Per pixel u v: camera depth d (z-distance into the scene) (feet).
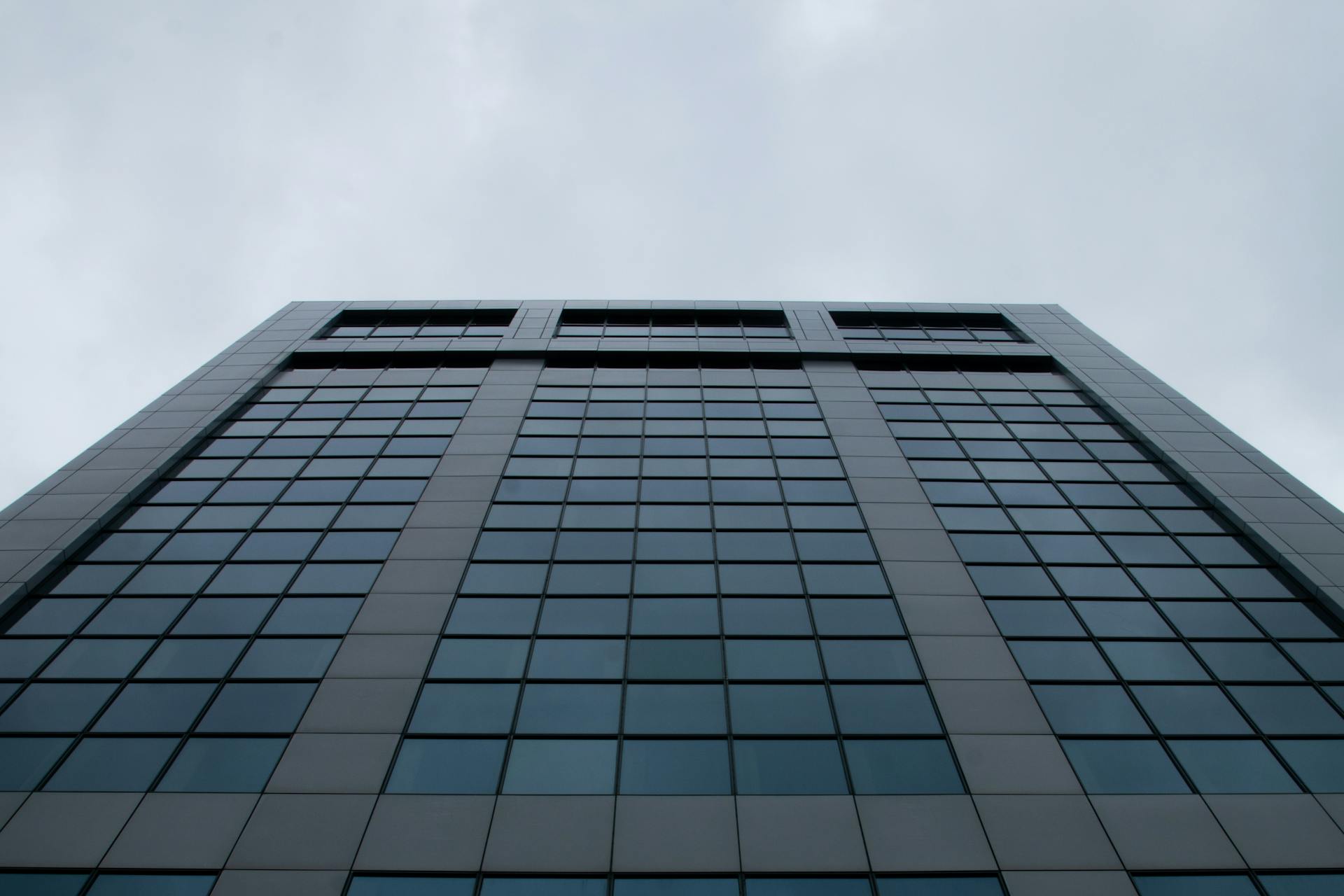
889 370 114.73
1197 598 67.00
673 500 79.92
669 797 49.14
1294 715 55.16
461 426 94.58
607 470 85.51
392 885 44.09
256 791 48.93
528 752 52.08
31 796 48.19
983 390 107.76
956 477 85.20
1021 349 118.42
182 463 85.87
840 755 52.13
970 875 45.06
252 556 70.74
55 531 72.02
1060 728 54.08
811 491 81.92
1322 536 73.26
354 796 48.67
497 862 45.24
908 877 45.03
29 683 56.44
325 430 93.61
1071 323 128.36
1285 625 63.77
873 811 48.32
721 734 53.62
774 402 102.73
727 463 87.04
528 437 92.12
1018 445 92.43
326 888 43.65
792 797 49.19
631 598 65.92
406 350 114.73
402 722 53.62
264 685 56.70
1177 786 49.96
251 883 43.75
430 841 46.16
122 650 59.77
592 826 47.24
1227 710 55.62
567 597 65.87
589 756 51.93
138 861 44.80
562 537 73.61
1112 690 57.31
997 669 59.00
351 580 67.56
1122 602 66.39
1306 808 48.32
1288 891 44.16
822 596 66.39
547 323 126.41
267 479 82.94
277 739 52.42
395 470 84.74
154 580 67.51
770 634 62.28
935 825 47.44
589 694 56.59
